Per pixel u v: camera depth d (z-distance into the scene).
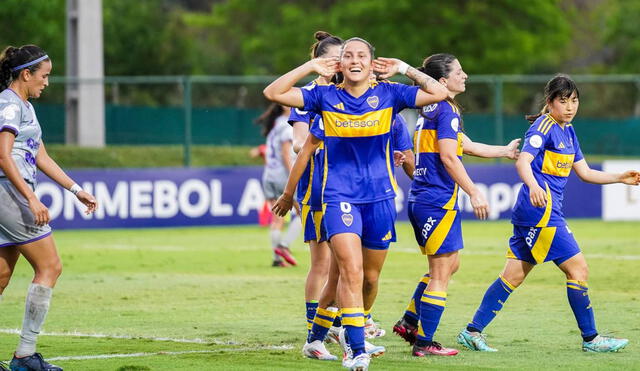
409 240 64.94
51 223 72.06
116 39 160.12
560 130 26.86
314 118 25.34
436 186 25.98
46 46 132.75
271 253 57.81
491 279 43.91
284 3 163.50
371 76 24.25
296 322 32.34
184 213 75.00
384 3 142.38
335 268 25.28
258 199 76.81
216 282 43.84
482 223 77.88
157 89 81.62
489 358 25.61
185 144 79.50
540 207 26.58
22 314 34.69
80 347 27.75
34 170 24.58
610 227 73.56
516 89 121.81
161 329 31.03
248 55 176.88
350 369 23.69
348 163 23.86
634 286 40.97
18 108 23.84
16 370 24.11
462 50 145.00
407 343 28.36
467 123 83.50
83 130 77.75
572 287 26.61
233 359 25.69
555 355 26.00
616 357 25.67
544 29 152.25
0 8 125.56
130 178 73.69
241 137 81.12
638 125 86.75
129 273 47.84
